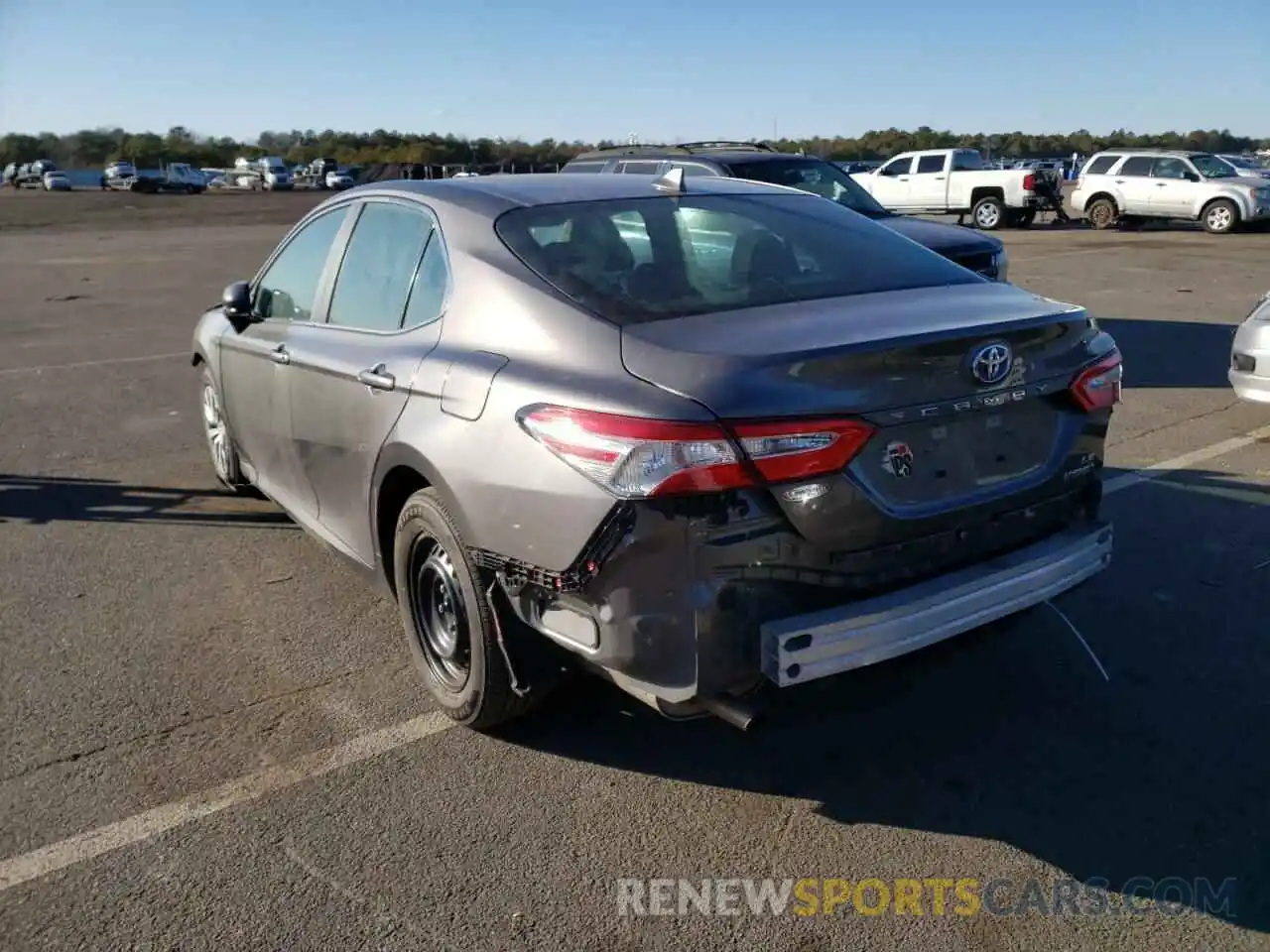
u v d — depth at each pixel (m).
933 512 3.06
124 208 46.91
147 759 3.54
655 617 2.83
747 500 2.79
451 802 3.30
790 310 3.27
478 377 3.28
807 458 2.80
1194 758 3.50
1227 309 13.15
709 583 2.79
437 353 3.54
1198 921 2.77
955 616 3.11
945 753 3.55
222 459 6.14
